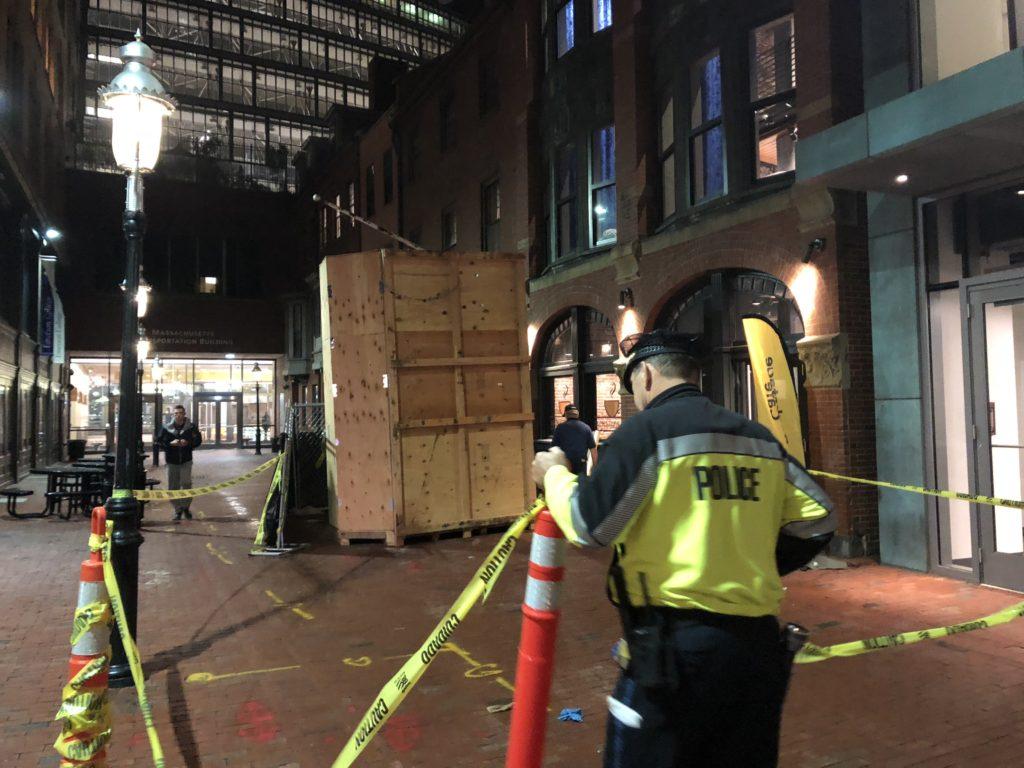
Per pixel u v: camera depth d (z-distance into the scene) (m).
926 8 7.93
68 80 33.19
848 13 8.84
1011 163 6.87
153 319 35.12
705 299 10.70
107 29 41.47
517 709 2.18
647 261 11.58
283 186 42.25
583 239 13.79
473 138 18.02
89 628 3.68
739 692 1.96
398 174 22.66
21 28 18.45
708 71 10.98
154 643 5.98
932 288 7.88
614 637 5.96
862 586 7.40
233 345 36.69
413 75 21.92
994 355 7.27
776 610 2.13
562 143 14.44
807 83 8.93
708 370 10.51
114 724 4.45
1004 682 4.91
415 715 4.53
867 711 4.49
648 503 2.02
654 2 12.02
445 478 10.40
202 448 38.47
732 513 2.03
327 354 10.70
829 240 8.49
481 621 6.49
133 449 5.23
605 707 4.61
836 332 8.42
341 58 49.75
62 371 29.12
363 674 5.27
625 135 12.25
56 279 31.73
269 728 4.38
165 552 9.80
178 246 36.53
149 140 5.41
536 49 15.28
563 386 14.67
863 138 6.74
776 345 8.11
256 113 45.69
